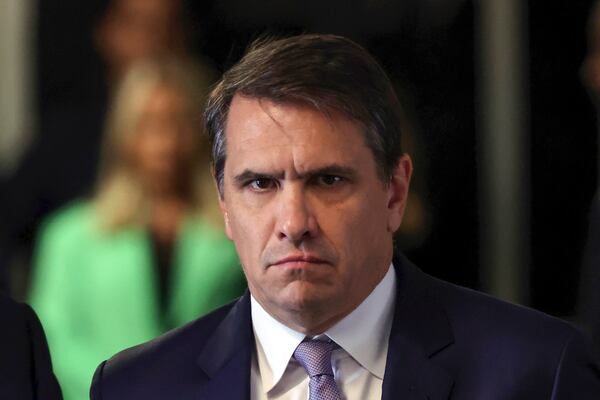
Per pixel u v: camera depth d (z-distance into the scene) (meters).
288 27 12.12
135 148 10.90
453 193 12.30
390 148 6.39
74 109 12.02
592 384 6.39
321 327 6.49
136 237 10.81
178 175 10.91
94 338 10.75
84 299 10.78
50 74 12.20
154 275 10.78
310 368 6.46
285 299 6.22
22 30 12.30
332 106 6.18
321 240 6.18
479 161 12.38
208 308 10.78
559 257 12.47
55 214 11.46
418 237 12.21
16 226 11.64
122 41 11.98
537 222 12.45
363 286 6.44
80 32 12.16
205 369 6.65
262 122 6.21
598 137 12.45
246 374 6.57
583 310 10.81
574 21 12.39
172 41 12.00
